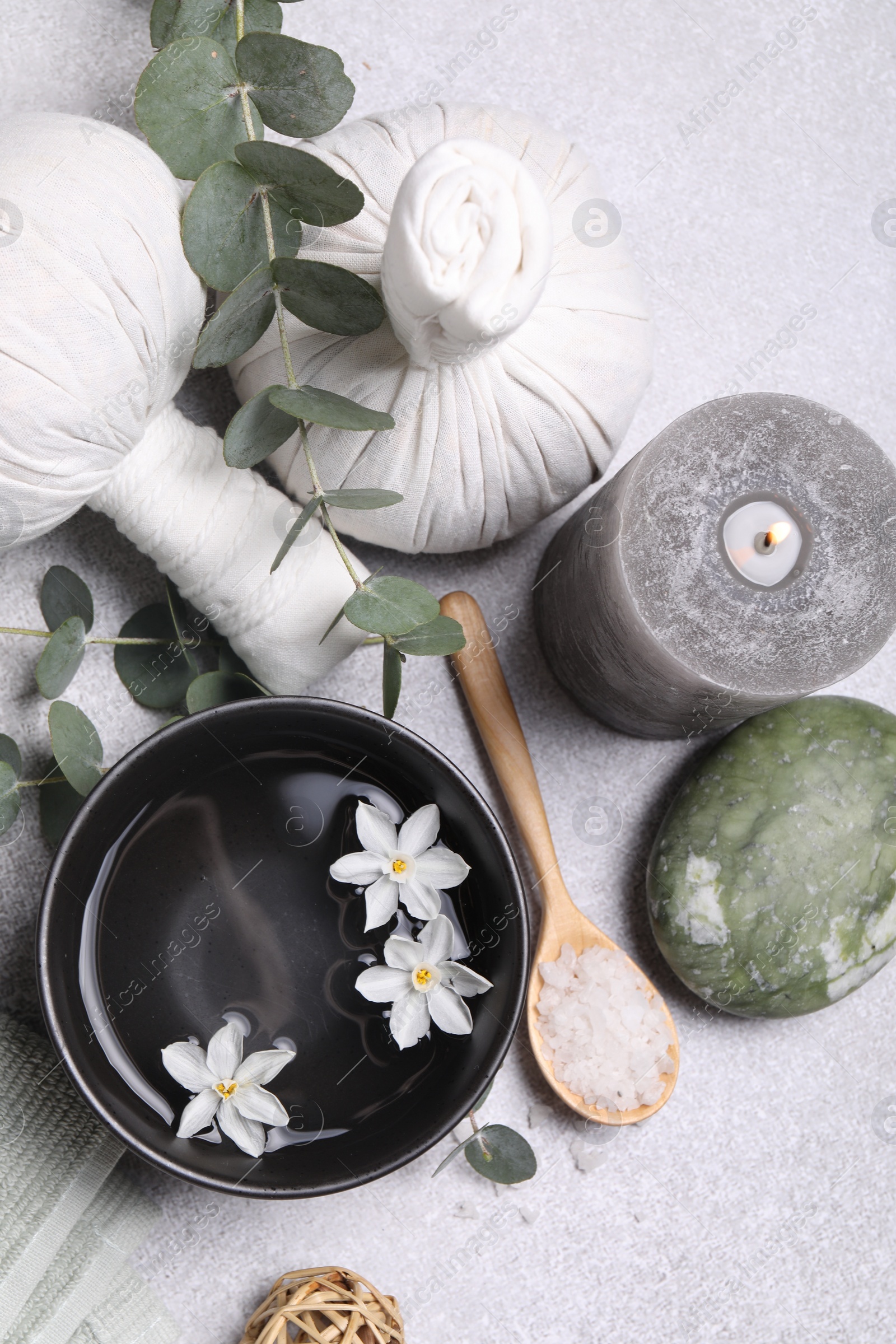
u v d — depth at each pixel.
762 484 0.45
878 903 0.48
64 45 0.48
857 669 0.44
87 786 0.46
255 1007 0.46
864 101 0.53
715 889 0.48
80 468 0.43
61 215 0.41
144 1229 0.47
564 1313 0.49
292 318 0.45
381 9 0.50
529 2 0.51
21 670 0.48
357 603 0.42
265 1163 0.44
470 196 0.40
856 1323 0.50
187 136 0.42
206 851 0.46
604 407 0.46
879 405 0.53
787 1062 0.51
